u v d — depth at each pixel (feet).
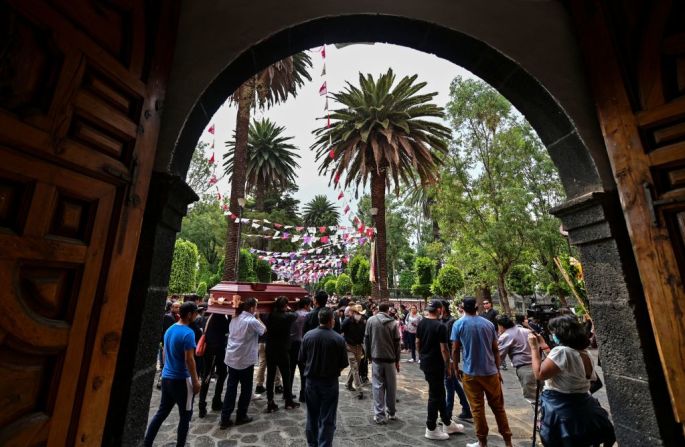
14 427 3.46
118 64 4.91
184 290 57.11
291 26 7.12
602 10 6.97
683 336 5.39
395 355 13.96
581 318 37.22
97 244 4.51
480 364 10.66
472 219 43.04
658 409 5.78
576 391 7.22
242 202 46.39
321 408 9.93
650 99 6.14
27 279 3.69
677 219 5.71
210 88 6.76
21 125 3.63
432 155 51.85
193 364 10.05
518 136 41.86
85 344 4.29
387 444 11.55
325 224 154.40
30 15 3.74
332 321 10.67
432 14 7.49
